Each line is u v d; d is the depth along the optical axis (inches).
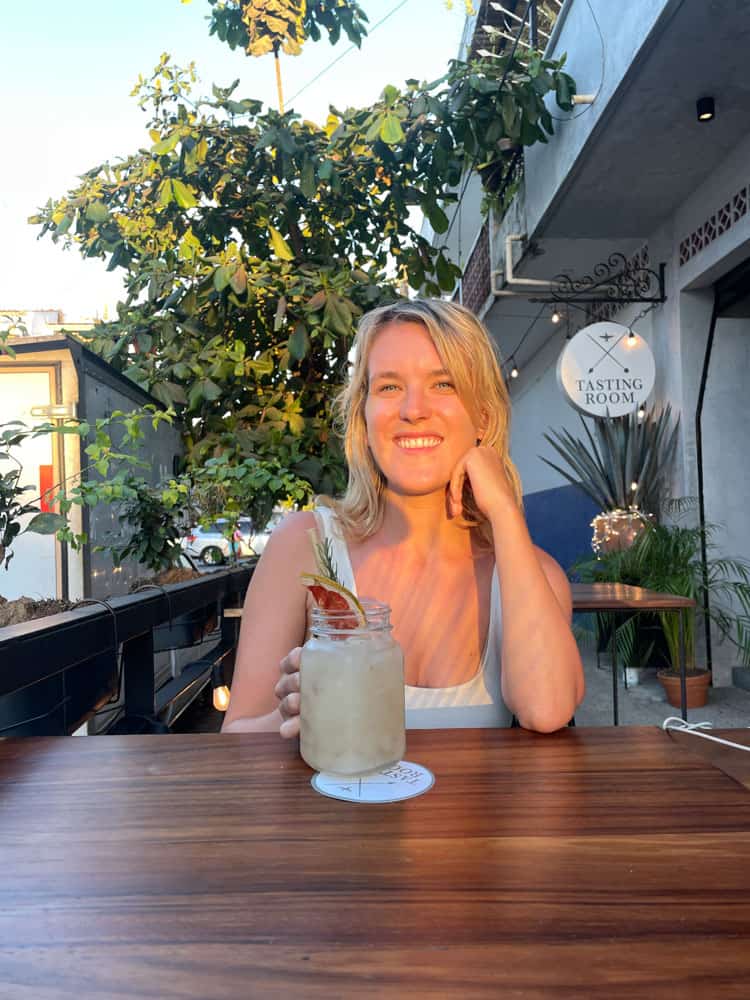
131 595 100.3
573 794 30.9
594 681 213.5
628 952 19.4
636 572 190.1
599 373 200.5
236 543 215.3
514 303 290.7
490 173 261.1
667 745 38.4
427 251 240.7
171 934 20.4
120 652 108.3
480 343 56.3
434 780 32.9
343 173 223.8
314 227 242.2
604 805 29.7
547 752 37.1
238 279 195.6
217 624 148.4
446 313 54.9
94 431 143.2
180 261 227.9
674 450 207.8
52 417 133.8
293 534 58.4
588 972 18.5
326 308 196.1
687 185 191.9
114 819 28.7
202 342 223.1
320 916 21.2
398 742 34.0
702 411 203.9
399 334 54.4
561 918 21.0
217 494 157.6
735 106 157.3
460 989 17.8
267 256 244.7
